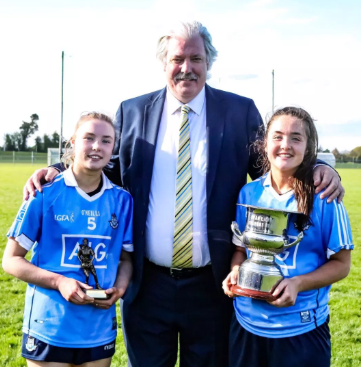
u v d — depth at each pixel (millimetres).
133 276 2889
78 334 2582
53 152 18703
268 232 2355
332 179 2480
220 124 2895
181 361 3033
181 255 2791
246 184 2816
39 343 2570
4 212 12938
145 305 2918
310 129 2494
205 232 2809
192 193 2809
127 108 3117
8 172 31047
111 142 2717
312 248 2479
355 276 6719
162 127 2945
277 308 2449
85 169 2674
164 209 2811
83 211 2662
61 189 2672
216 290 2873
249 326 2518
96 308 2639
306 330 2434
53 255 2635
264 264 2402
